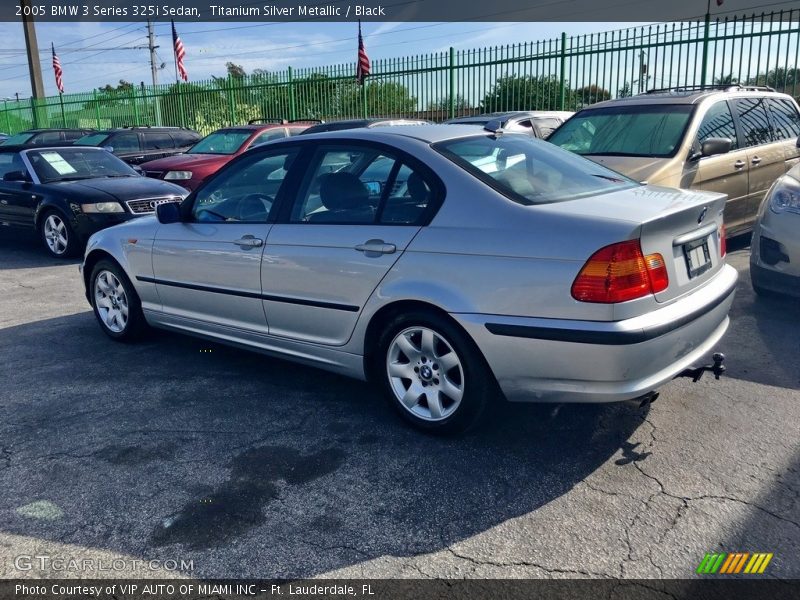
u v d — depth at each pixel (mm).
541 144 4320
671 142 6734
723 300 3619
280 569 2682
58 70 28438
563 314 3123
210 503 3129
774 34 11609
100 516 3055
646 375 3178
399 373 3754
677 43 12562
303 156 4203
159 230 4902
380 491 3195
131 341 5461
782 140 7961
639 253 3088
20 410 4195
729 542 2760
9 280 8094
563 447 3555
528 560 2688
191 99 22250
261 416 4035
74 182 9562
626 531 2848
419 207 3609
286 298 4102
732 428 3686
